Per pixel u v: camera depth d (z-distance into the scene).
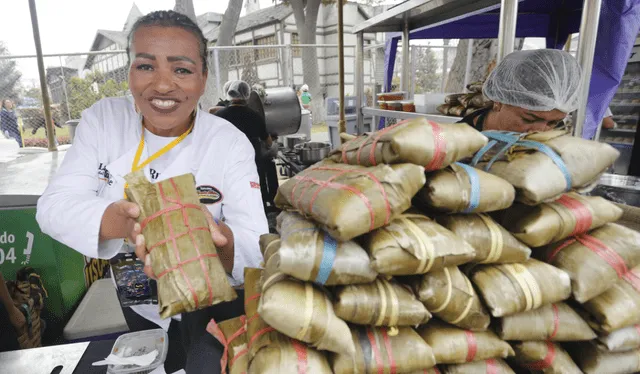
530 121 1.62
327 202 0.69
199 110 1.52
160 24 1.21
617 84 2.23
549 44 4.51
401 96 3.74
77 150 1.39
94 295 2.50
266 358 0.72
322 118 15.34
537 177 0.78
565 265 0.81
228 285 0.90
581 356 0.86
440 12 3.59
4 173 4.67
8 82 8.48
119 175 1.39
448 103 2.93
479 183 0.76
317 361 0.72
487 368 0.82
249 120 4.23
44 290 2.40
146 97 1.25
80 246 1.18
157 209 0.94
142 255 0.94
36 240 2.31
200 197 1.41
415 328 0.83
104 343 1.30
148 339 1.30
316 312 0.69
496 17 4.54
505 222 0.86
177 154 1.43
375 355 0.74
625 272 0.81
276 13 21.06
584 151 0.82
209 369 0.92
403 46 4.36
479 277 0.80
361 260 0.71
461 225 0.80
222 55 13.00
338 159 0.93
